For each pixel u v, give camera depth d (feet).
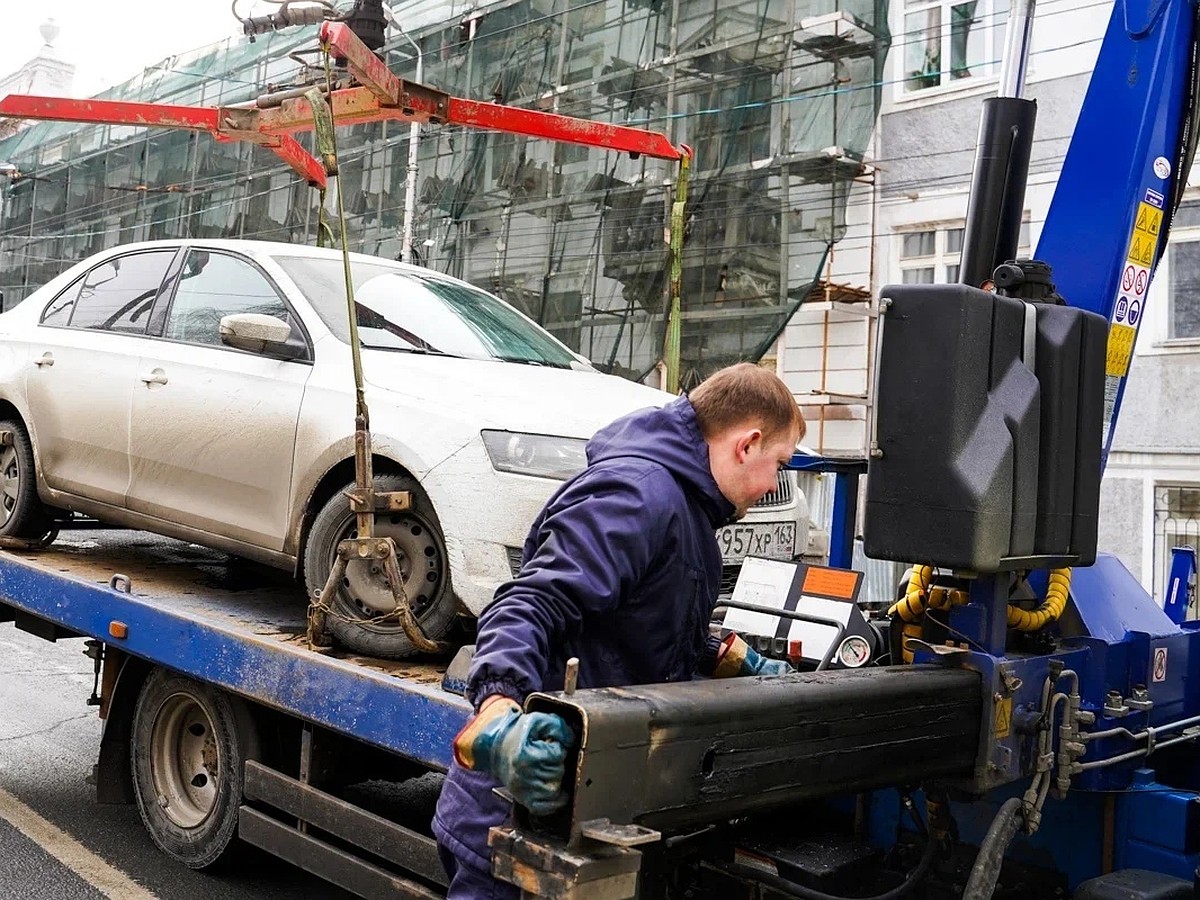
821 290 51.75
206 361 16.35
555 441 13.38
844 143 51.19
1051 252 12.38
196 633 13.85
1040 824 10.39
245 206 81.92
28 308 20.54
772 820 10.73
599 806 6.23
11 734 21.56
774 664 9.31
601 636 7.75
